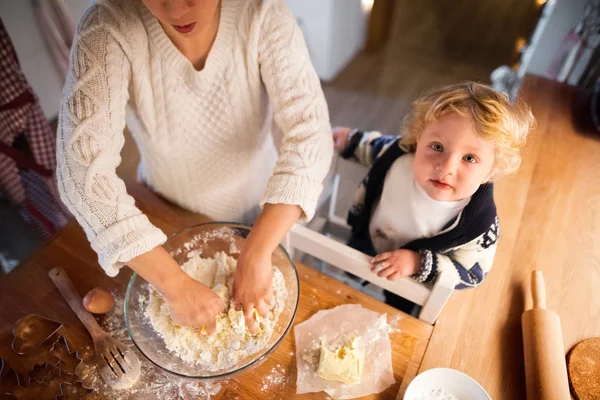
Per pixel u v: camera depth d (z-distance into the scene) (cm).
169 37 70
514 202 97
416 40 268
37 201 128
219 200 96
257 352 65
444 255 84
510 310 78
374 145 101
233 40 73
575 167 104
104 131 64
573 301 81
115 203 61
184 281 65
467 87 72
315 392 66
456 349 72
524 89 124
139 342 66
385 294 106
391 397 65
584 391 66
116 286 77
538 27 145
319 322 73
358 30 252
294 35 74
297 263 82
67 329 72
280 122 78
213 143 84
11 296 75
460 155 70
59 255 81
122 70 67
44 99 185
